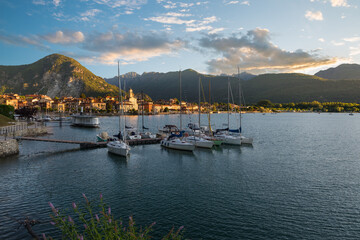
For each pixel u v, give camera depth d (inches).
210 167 1534.2
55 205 934.4
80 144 2197.3
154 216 853.2
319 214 869.2
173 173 1396.4
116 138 2276.1
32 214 851.4
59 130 4069.9
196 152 2034.9
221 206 934.4
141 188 1139.3
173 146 2143.2
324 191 1099.3
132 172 1416.1
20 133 2659.9
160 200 994.1
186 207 925.2
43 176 1323.8
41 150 2092.8
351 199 1005.2
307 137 3152.1
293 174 1374.3
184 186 1167.6
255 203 963.3
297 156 1886.1
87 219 813.2
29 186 1154.0
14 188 1123.3
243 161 1706.4
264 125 5403.5
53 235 710.5
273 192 1085.1
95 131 3978.8
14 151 1903.3
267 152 2048.5
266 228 771.4
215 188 1138.0
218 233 740.0
